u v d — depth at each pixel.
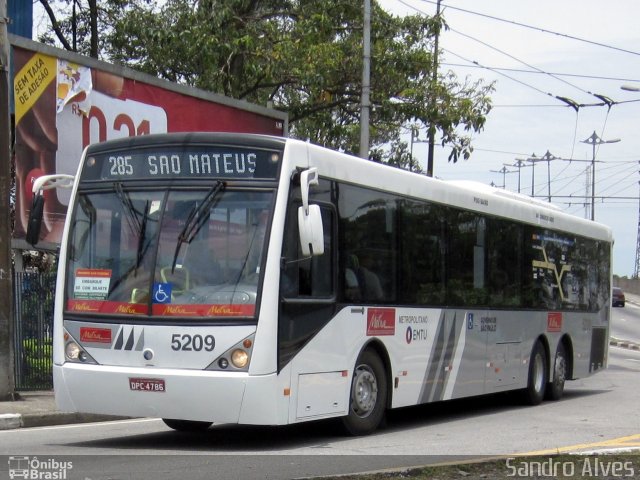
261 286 9.47
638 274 88.69
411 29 26.58
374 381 11.41
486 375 14.36
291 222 9.83
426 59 26.09
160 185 10.04
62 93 16.30
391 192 11.88
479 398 17.44
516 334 15.48
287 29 26.19
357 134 27.52
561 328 17.48
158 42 25.17
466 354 13.69
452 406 16.12
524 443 10.97
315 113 27.55
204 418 9.44
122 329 9.77
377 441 10.88
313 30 24.86
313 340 10.09
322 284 10.34
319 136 28.09
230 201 9.79
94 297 10.02
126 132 17.73
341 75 25.81
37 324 15.55
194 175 9.96
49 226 16.02
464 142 26.48
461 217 13.72
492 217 14.75
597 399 17.73
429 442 10.88
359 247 11.10
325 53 24.64
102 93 17.17
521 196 16.41
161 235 9.87
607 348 20.41
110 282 9.97
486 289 14.42
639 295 82.00
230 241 9.69
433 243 12.88
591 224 19.44
